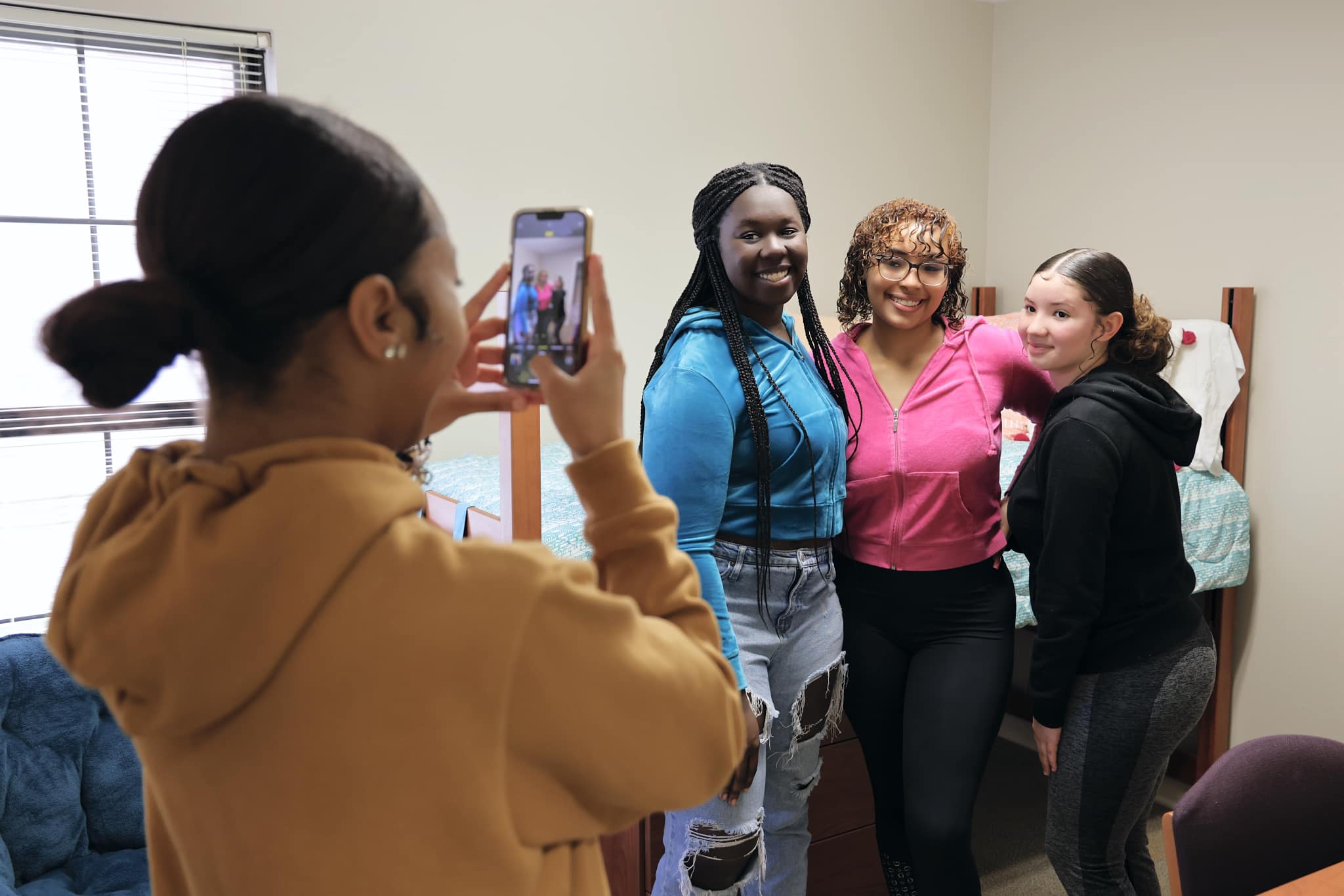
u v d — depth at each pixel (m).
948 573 1.65
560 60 2.92
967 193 3.77
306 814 0.46
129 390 0.48
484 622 0.47
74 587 0.50
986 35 3.73
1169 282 3.18
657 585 0.59
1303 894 1.06
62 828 1.71
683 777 0.54
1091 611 1.53
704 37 3.15
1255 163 2.91
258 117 0.47
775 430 1.47
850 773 2.12
